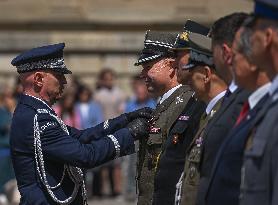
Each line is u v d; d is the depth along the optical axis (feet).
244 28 37.76
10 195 107.45
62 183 50.98
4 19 149.59
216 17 149.48
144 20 150.92
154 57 51.06
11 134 51.55
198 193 40.98
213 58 41.57
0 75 147.33
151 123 50.83
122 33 151.12
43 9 150.71
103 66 150.00
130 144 50.72
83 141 52.85
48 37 149.59
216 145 41.27
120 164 119.75
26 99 51.65
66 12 151.02
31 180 50.90
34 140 50.60
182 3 151.84
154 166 50.31
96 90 126.41
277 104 36.55
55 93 52.06
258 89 38.04
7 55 147.74
